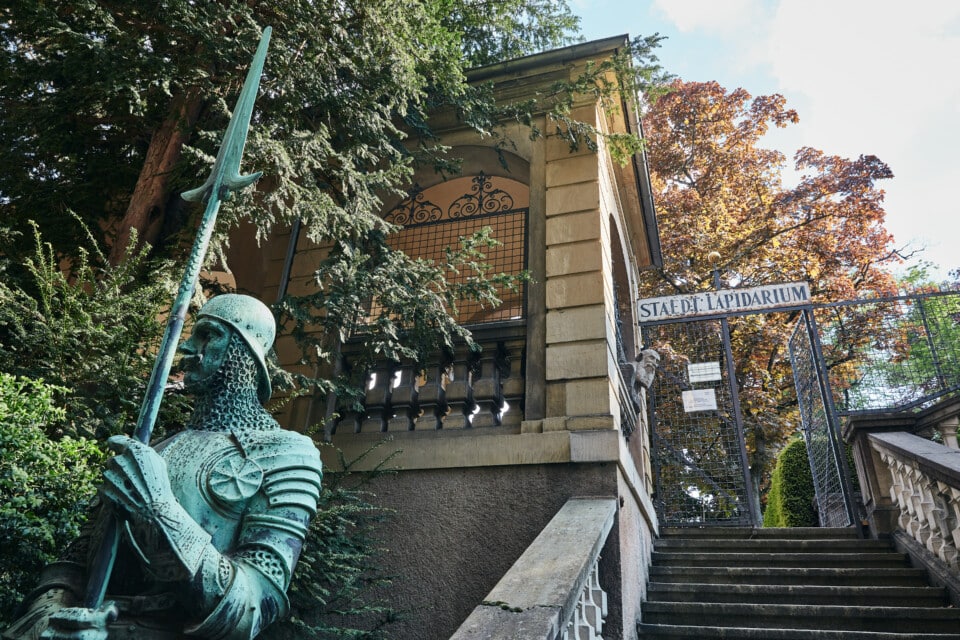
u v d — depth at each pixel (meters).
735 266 19.03
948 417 7.02
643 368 8.91
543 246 6.68
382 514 5.69
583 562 3.69
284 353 6.73
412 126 7.14
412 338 5.80
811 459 10.05
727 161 20.69
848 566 6.57
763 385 16.84
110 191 6.93
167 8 4.80
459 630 2.82
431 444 5.84
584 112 7.25
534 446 5.58
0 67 5.45
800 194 20.03
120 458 1.64
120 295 4.64
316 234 5.21
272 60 5.17
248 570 1.68
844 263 19.22
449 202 9.07
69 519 3.06
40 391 3.44
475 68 7.49
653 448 9.95
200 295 5.00
